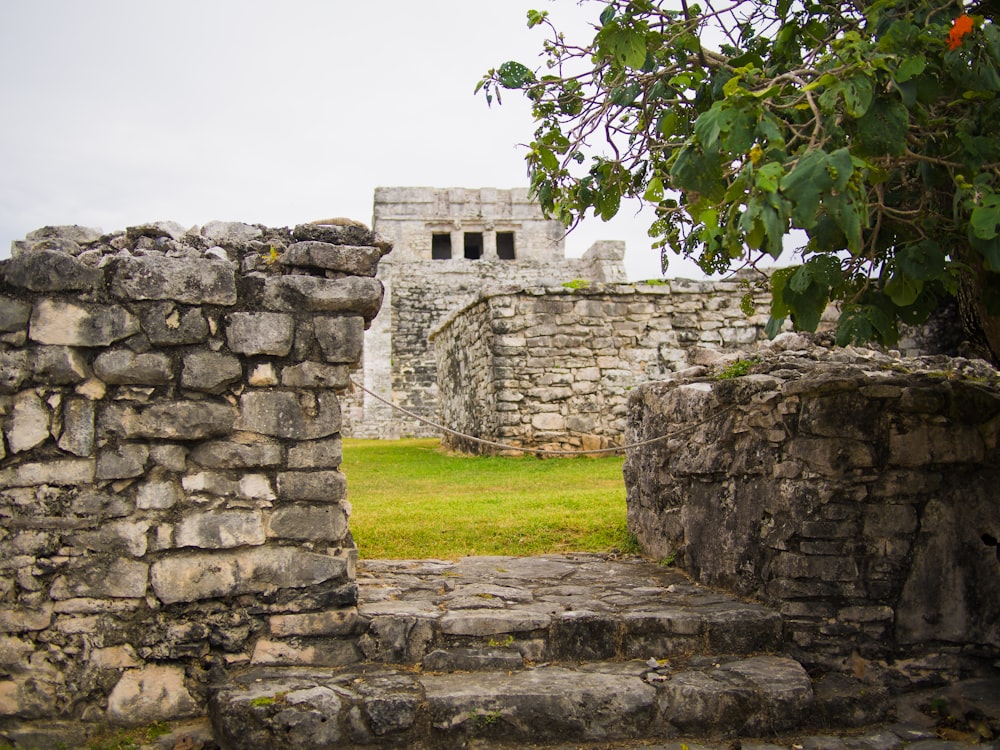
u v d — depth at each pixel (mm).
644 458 7129
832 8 4965
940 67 3979
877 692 4660
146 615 4508
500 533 7449
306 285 4770
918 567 4996
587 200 5734
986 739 4379
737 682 4535
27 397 4441
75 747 4281
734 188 3668
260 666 4641
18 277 4449
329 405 4816
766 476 5379
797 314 4344
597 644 4918
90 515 4465
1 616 4352
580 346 13453
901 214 4395
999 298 4602
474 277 30734
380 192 31922
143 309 4578
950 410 5008
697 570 6078
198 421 4594
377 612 4941
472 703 4277
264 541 4680
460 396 16016
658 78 5074
